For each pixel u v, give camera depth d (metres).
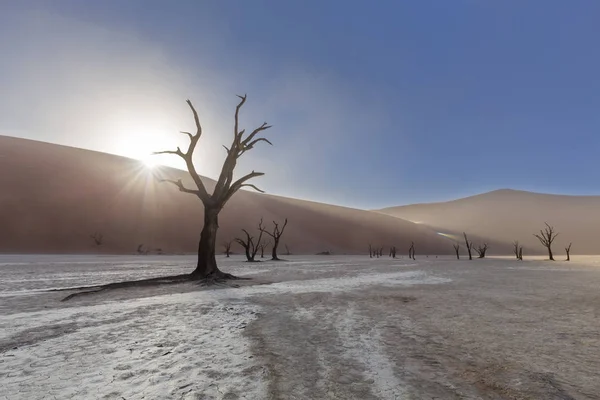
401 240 109.19
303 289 13.44
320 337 6.14
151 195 85.00
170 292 12.47
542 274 22.14
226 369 4.51
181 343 5.73
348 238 103.94
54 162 80.94
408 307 9.36
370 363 4.77
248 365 4.67
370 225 112.38
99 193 77.69
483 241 122.31
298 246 92.06
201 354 5.14
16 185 69.38
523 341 5.92
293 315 8.16
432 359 4.95
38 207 67.12
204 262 17.11
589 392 3.83
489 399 3.66
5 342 5.77
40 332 6.45
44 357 4.98
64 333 6.38
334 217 111.69
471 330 6.70
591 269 27.56
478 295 11.79
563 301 10.45
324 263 37.78
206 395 3.72
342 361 4.86
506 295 11.83
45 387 3.92
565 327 6.97
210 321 7.46
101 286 13.27
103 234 68.81
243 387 3.94
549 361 4.88
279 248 89.19
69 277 18.08
